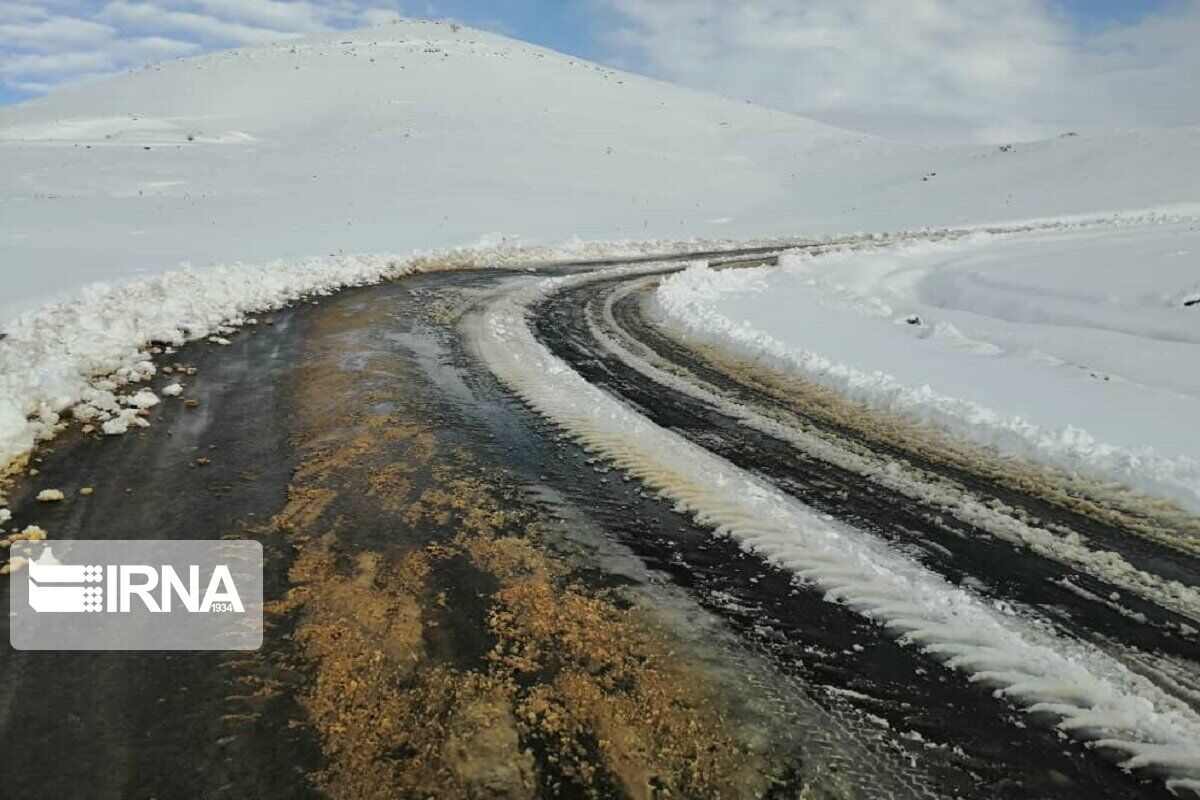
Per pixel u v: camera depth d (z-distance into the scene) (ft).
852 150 183.21
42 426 18.44
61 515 14.43
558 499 16.30
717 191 139.54
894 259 73.87
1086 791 8.93
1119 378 28.99
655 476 17.90
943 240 86.43
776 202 132.67
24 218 64.64
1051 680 10.85
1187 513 16.94
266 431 19.60
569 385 26.17
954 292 55.72
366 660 10.42
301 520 14.62
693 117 229.25
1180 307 42.16
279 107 203.31
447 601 12.02
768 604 12.55
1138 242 77.05
